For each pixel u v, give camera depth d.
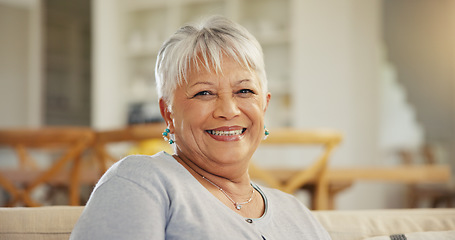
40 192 4.38
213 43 1.13
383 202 5.80
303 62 5.35
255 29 5.59
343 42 5.26
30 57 7.09
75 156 2.58
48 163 6.54
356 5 5.49
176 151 1.22
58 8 7.38
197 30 1.16
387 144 6.62
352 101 5.34
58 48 7.40
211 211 1.03
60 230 1.19
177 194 1.01
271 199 1.25
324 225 1.35
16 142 2.52
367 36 5.49
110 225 0.90
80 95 7.57
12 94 6.98
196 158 1.15
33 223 1.19
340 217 1.38
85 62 7.60
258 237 1.06
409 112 6.75
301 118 5.34
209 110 1.13
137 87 6.14
